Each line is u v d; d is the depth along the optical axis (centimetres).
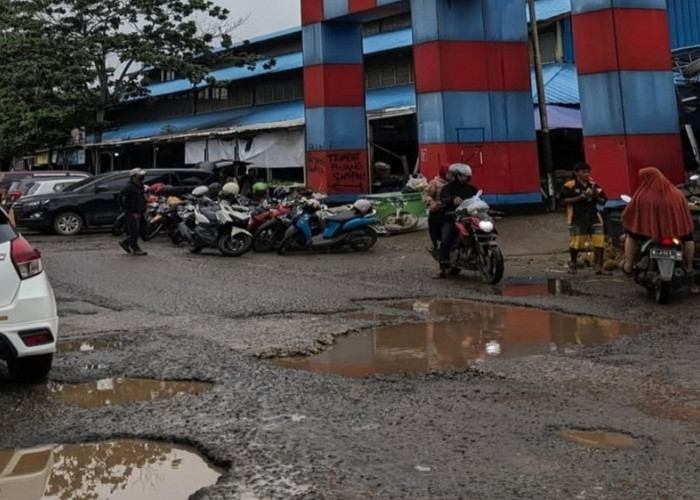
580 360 623
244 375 588
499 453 417
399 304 918
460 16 1820
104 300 959
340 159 2136
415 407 502
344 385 558
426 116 1850
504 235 1614
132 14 3325
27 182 2211
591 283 1041
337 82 2133
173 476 405
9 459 430
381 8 1961
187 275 1190
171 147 3344
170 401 527
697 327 746
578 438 442
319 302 927
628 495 361
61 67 3272
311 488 371
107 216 2014
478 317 828
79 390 564
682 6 2200
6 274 555
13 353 554
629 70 1402
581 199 1120
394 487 371
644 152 1406
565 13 2309
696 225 963
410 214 1752
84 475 407
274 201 1625
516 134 1880
